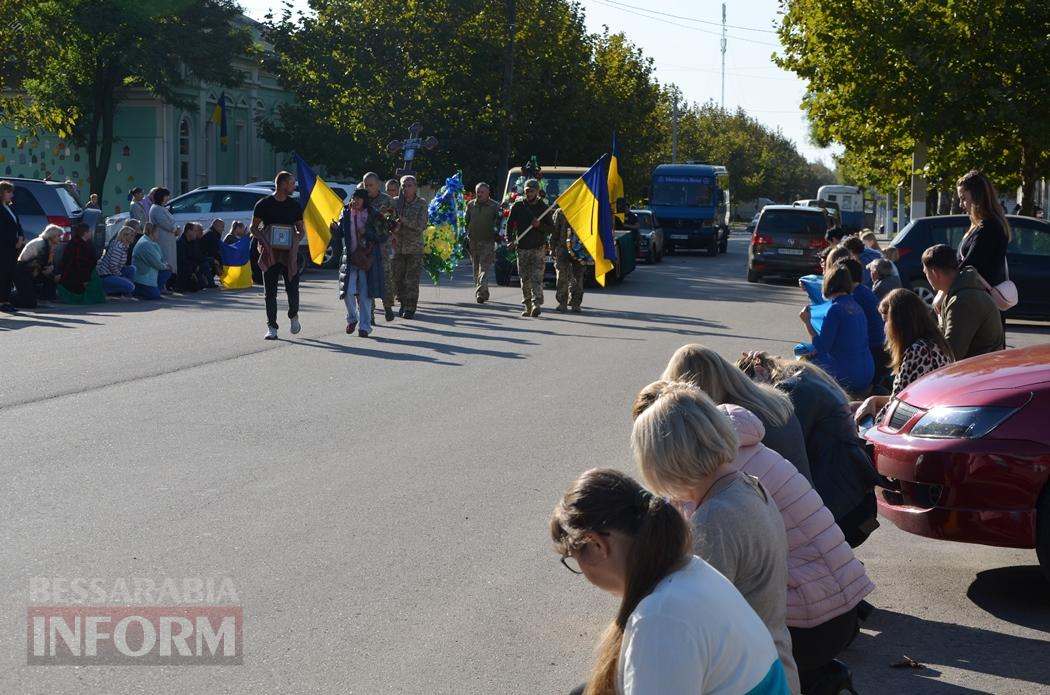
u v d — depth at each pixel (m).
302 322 17.47
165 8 41.81
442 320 18.22
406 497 7.78
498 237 21.34
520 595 6.02
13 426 9.60
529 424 10.27
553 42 50.22
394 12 45.56
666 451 3.28
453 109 44.97
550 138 49.69
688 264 38.62
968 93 25.86
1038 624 5.94
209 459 8.67
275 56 48.69
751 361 5.36
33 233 23.64
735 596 2.62
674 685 2.47
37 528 6.89
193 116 49.16
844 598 4.04
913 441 6.35
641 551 2.59
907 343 7.78
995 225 9.29
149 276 20.70
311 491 7.86
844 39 27.31
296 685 4.86
